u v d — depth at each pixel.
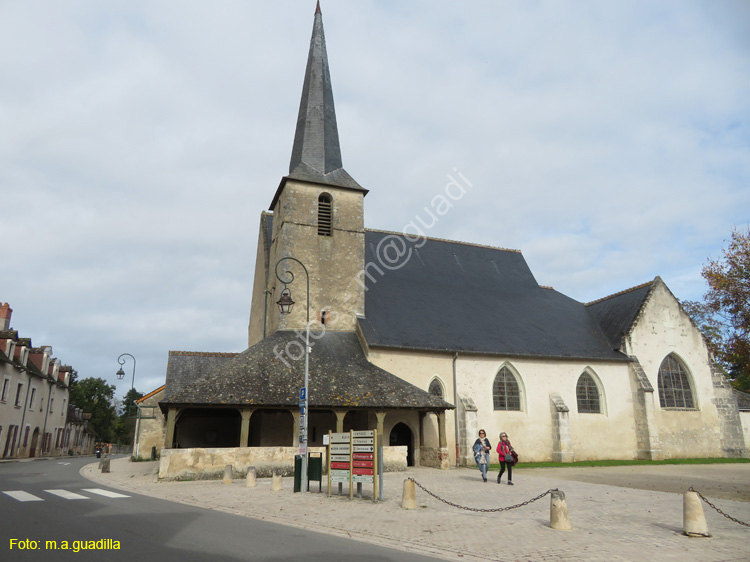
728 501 12.37
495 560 6.82
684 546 7.61
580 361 27.00
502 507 11.21
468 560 6.80
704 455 28.03
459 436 23.27
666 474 19.25
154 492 13.38
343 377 20.50
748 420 29.89
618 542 7.84
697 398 28.77
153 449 29.70
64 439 48.28
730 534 8.50
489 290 30.52
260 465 17.42
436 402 20.50
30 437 37.91
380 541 7.80
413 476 17.80
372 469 12.08
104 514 9.27
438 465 20.61
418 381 23.39
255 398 18.06
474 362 24.78
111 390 72.06
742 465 23.91
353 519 9.61
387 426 22.06
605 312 31.38
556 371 26.42
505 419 24.75
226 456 17.12
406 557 6.78
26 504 10.30
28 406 37.47
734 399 29.34
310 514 10.11
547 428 25.47
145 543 6.86
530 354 25.61
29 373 37.16
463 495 13.09
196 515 9.55
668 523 9.40
